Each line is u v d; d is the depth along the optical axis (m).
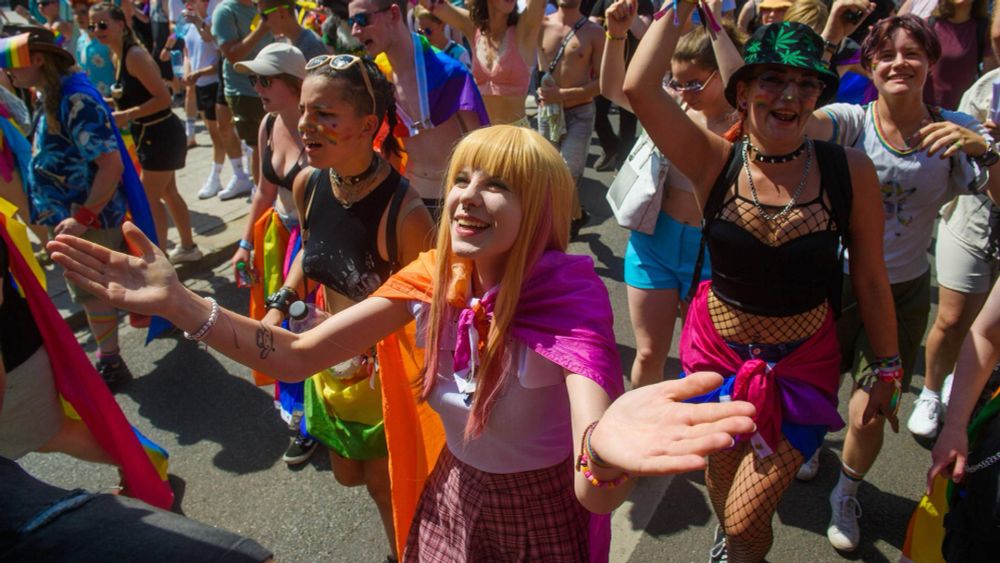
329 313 2.53
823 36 3.13
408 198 2.24
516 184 1.59
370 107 2.14
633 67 2.12
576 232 5.72
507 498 1.78
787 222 2.07
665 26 2.08
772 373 2.18
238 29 5.34
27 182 3.92
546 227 1.65
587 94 5.11
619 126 7.67
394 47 3.33
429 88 3.38
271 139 3.15
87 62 5.64
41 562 0.98
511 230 1.61
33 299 2.52
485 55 4.69
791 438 2.18
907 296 2.73
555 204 1.65
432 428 2.24
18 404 2.54
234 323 1.78
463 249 1.62
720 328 2.27
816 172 2.07
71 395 2.65
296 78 2.97
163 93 4.66
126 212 3.89
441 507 1.92
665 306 2.96
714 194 2.17
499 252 1.62
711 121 2.84
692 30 2.79
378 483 2.56
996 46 3.45
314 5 5.69
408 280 1.86
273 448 3.54
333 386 2.41
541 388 1.67
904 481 3.17
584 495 1.40
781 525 2.94
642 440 1.18
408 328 2.15
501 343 1.66
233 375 4.11
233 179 6.36
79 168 3.63
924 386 3.56
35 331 2.56
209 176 6.85
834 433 3.45
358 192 2.23
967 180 2.52
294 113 3.05
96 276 1.68
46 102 3.52
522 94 4.73
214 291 5.03
